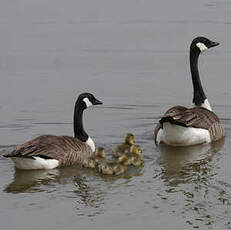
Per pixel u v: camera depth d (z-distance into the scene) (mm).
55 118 18453
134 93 20672
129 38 27391
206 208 11477
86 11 32781
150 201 11859
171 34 27703
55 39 27484
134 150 14133
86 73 22922
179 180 13031
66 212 11477
